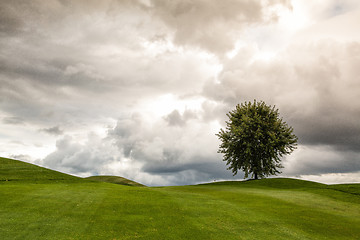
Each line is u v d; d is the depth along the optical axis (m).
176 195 30.36
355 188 40.19
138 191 32.19
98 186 36.66
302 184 50.91
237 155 62.09
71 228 16.92
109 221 18.72
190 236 16.81
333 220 22.80
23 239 14.83
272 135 57.09
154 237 16.34
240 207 25.47
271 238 17.42
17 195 24.77
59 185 34.38
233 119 62.81
